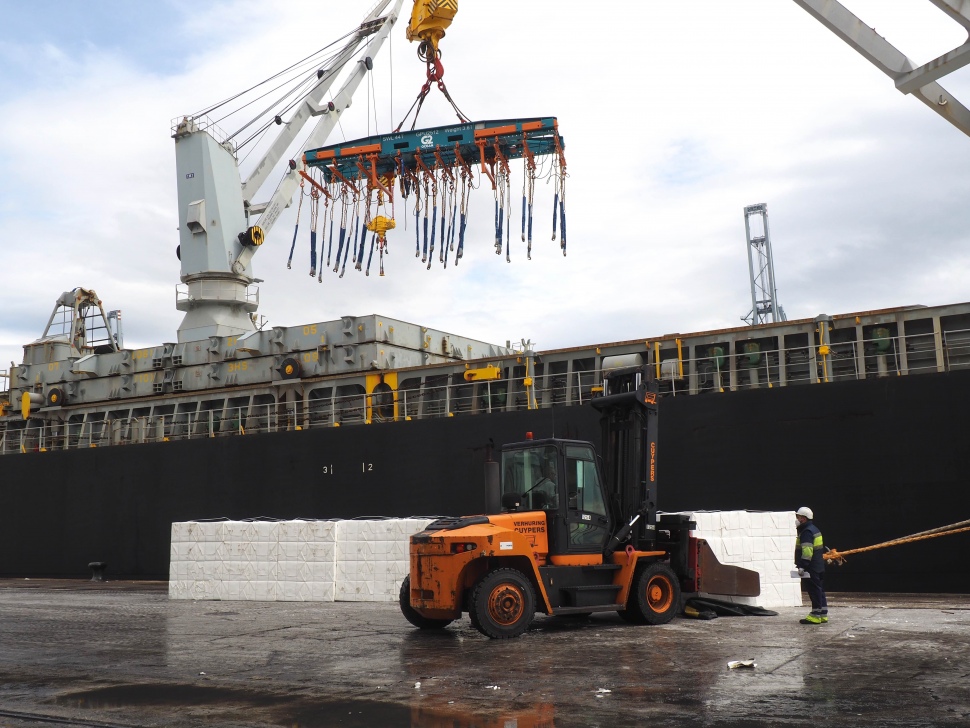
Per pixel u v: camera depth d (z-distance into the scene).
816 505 19.52
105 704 8.95
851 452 19.27
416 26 27.48
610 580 14.52
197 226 34.53
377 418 28.64
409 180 30.16
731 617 15.45
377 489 25.64
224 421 31.73
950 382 18.34
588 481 14.61
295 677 10.32
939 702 8.37
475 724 7.86
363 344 29.42
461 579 13.39
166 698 9.20
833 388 19.61
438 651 12.12
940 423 18.34
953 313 20.64
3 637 14.30
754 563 17.11
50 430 37.31
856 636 12.67
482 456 24.00
